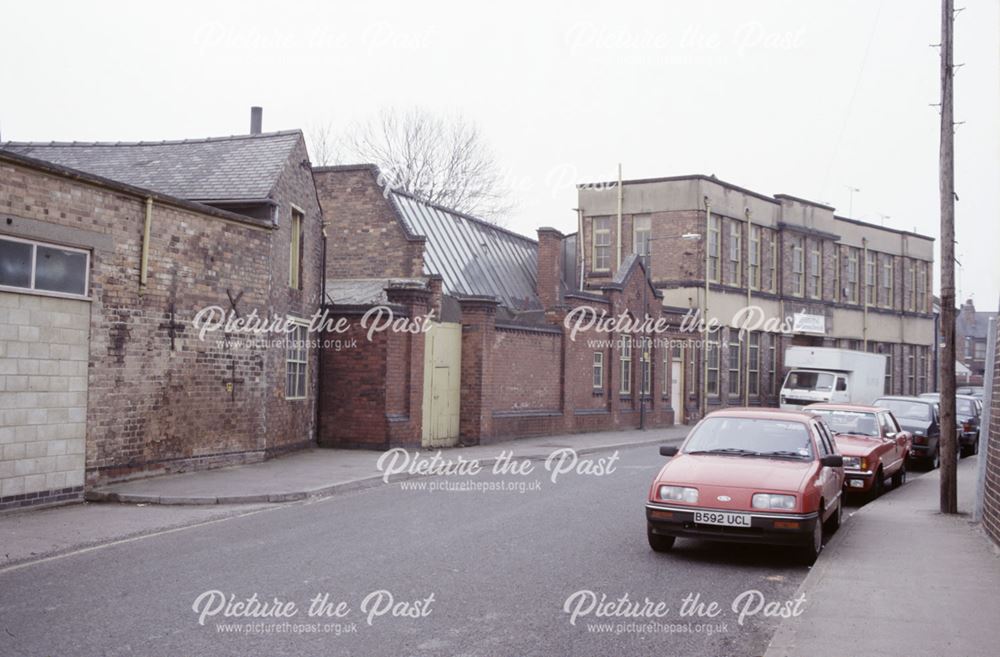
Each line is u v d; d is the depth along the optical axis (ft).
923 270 184.85
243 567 29.63
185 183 60.59
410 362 70.44
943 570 30.89
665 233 128.36
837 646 21.91
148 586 26.96
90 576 28.17
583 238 134.62
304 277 66.69
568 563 31.55
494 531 37.19
